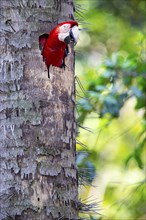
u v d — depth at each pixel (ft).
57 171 25.90
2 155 25.48
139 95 39.81
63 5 27.27
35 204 25.25
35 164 25.50
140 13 59.36
